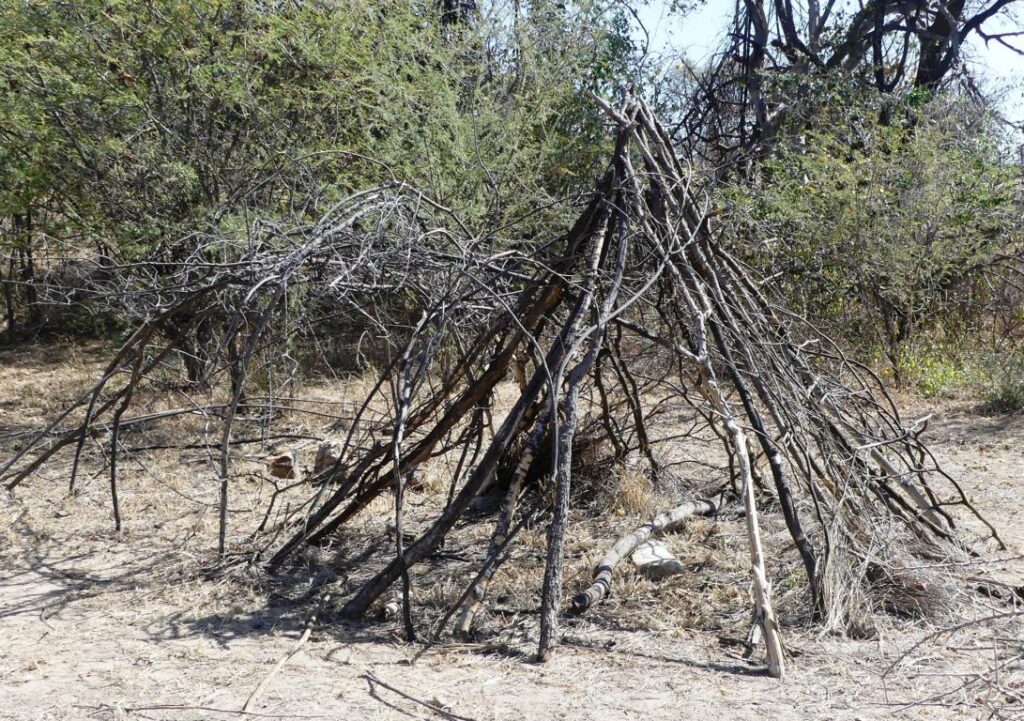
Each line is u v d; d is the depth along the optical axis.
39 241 9.91
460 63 9.48
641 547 5.16
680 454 7.48
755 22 15.71
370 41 9.12
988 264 11.27
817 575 4.36
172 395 9.71
